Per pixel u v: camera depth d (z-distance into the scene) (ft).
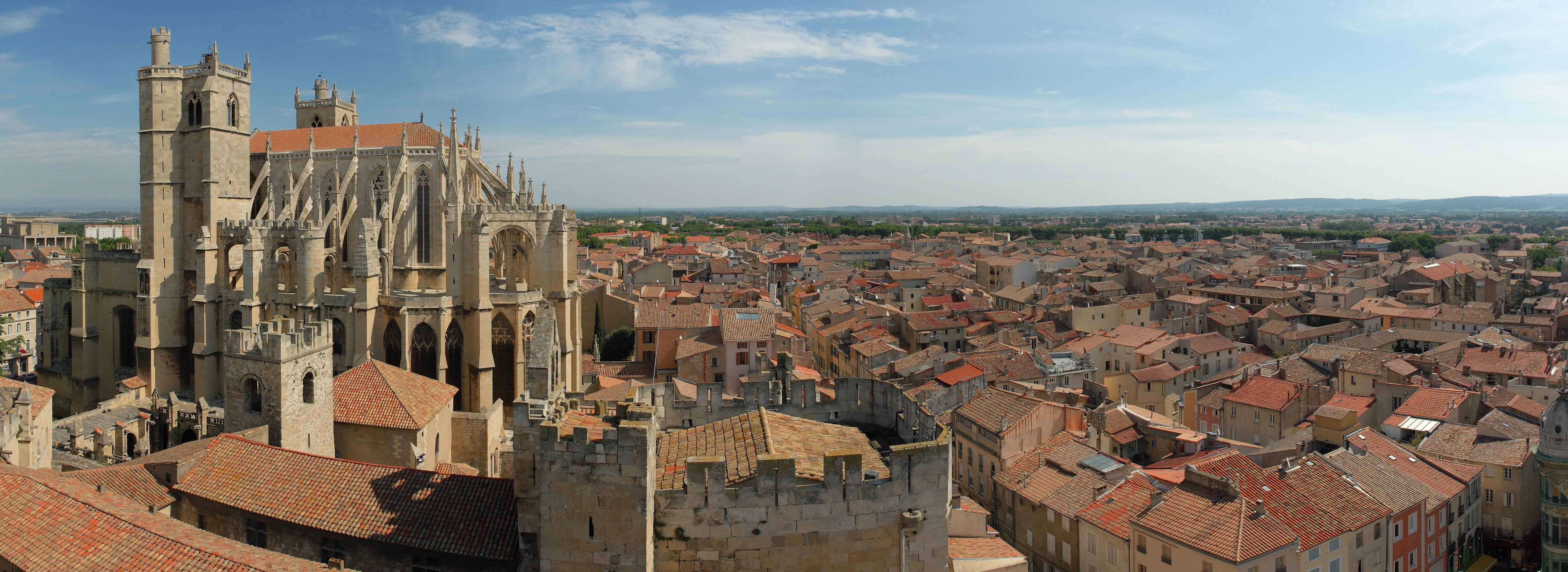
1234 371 488.85
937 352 471.62
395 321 339.98
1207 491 250.78
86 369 415.03
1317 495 260.83
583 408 206.18
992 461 309.63
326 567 125.39
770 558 123.13
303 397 207.21
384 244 363.35
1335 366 472.44
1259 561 222.89
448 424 229.25
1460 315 634.84
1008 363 453.99
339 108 482.28
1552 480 283.79
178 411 284.20
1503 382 452.35
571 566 121.70
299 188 384.68
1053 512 275.18
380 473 164.76
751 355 449.06
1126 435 343.26
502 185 412.16
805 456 131.75
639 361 495.41
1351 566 250.57
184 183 377.71
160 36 375.04
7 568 122.93
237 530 163.32
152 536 126.72
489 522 148.56
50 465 226.58
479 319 340.39
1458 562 299.99
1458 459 330.95
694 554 122.52
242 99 383.24
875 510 124.77
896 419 164.04
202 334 360.69
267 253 356.59
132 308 409.08
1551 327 597.93
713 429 149.89
